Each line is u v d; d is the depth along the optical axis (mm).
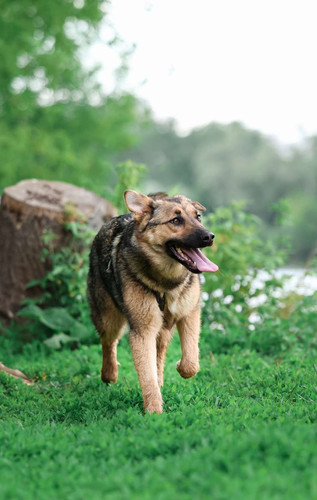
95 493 3137
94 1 17875
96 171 21047
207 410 4742
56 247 8547
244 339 8078
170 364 7336
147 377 5184
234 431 4051
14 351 8305
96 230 8789
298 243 40906
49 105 20844
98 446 3943
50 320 8266
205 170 62812
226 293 9055
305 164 61219
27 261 8547
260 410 4766
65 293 8617
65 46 19062
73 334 8227
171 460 3486
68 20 18656
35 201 8586
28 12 18953
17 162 18844
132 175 9500
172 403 5289
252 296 9164
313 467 3205
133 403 5469
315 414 4555
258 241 9625
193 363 5566
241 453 3436
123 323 6301
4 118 19953
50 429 4461
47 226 8492
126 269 5434
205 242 5141
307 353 7641
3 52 17766
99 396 5691
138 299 5352
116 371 6461
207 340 8227
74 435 4289
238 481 3045
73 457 3711
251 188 60219
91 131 22109
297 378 6125
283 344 7898
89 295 6621
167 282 5336
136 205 5441
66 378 6797
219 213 9609
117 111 21750
